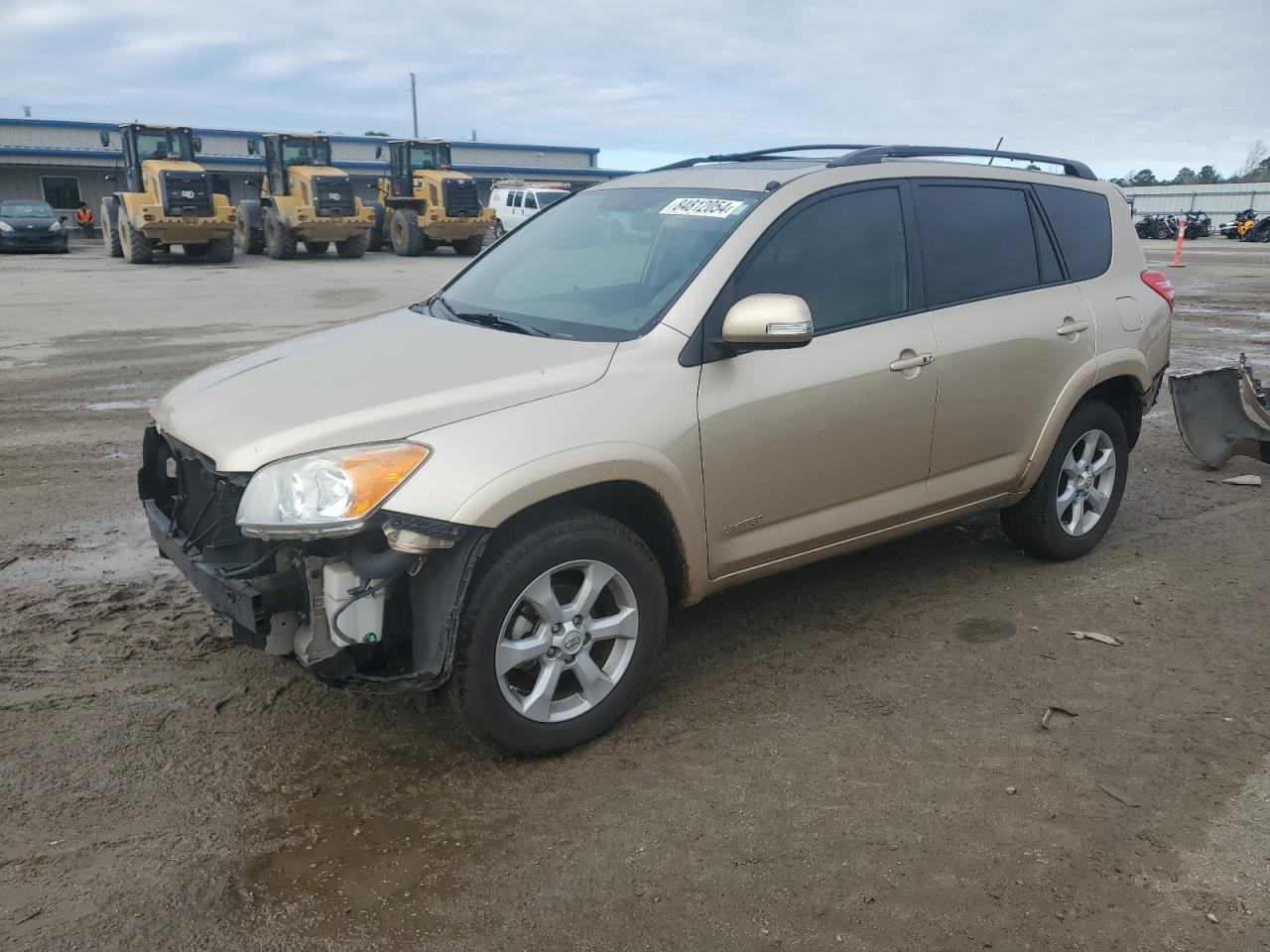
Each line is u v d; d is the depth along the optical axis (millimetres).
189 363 10180
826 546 3732
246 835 2729
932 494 4004
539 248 4113
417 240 28797
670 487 3143
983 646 3881
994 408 4102
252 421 2934
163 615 4113
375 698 3457
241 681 3570
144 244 24391
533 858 2641
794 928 2389
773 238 3508
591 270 3758
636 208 3918
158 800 2873
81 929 2363
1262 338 11273
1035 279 4375
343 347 3498
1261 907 2453
